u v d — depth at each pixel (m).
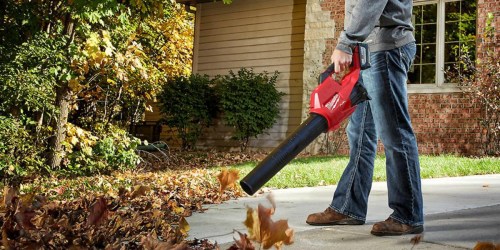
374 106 2.85
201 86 13.52
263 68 13.31
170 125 13.52
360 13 2.55
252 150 13.20
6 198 2.18
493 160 7.62
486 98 9.45
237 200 4.44
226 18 13.98
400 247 2.44
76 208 3.29
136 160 9.17
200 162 10.81
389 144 2.81
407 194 2.75
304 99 11.80
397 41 2.80
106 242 2.21
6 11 7.70
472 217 3.24
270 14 13.26
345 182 3.12
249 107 12.43
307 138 1.33
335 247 2.46
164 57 16.09
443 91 9.98
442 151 9.97
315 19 11.75
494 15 9.59
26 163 7.80
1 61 7.33
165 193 4.86
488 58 9.57
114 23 9.27
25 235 2.07
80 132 8.62
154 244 1.94
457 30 10.06
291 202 4.12
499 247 1.40
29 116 8.39
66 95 8.59
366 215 3.29
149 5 9.70
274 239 0.89
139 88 10.68
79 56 8.27
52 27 8.61
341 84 1.60
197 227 3.04
